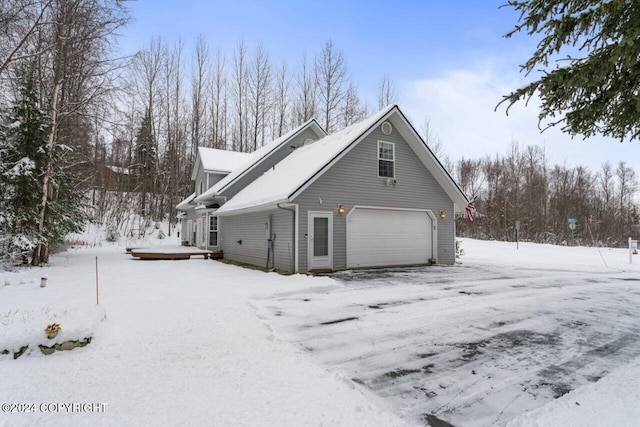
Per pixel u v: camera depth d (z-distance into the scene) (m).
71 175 14.71
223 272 11.77
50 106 13.05
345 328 5.50
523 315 6.38
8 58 10.26
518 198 36.12
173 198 34.34
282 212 11.98
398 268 13.18
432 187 14.67
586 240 35.97
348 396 3.21
